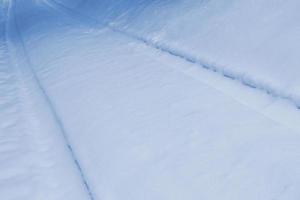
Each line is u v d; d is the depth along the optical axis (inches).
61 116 239.9
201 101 210.4
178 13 355.6
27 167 192.2
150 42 343.9
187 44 295.1
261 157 153.6
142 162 170.2
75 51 389.7
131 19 439.2
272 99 192.1
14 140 222.1
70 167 184.5
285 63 204.2
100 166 176.7
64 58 371.6
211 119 189.9
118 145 188.9
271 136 164.6
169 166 162.6
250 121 179.9
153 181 156.2
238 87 215.0
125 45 368.8
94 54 361.7
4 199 169.0
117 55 340.5
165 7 392.2
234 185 142.9
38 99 283.4
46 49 434.3
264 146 159.5
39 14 792.9
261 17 253.0
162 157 170.1
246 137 168.4
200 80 238.5
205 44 275.9
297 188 133.5
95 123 217.5
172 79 251.0
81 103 250.1
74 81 296.2
